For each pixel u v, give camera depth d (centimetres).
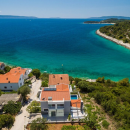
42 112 4203
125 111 4222
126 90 6044
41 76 7519
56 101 3953
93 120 3756
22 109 4516
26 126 3750
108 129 3622
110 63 10631
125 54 12975
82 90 5972
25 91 4922
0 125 3566
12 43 16662
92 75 8550
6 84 5656
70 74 8625
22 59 11225
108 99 4975
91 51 13862
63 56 12188
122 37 18275
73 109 4300
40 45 16062
